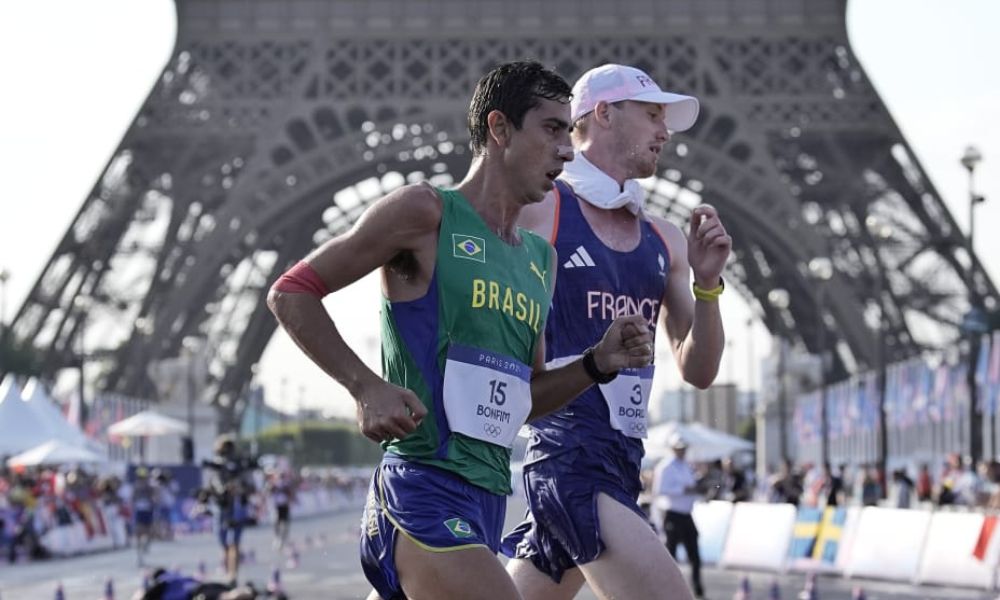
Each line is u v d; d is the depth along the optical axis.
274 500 83.50
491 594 12.33
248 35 139.62
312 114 138.25
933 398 100.44
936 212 137.38
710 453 100.38
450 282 12.91
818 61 140.00
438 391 12.86
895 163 139.12
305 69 139.00
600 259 15.90
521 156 13.16
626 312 16.02
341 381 12.58
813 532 59.25
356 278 12.77
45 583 57.41
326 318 12.62
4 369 131.50
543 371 13.88
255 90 139.12
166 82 138.50
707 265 15.59
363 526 13.06
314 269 12.65
